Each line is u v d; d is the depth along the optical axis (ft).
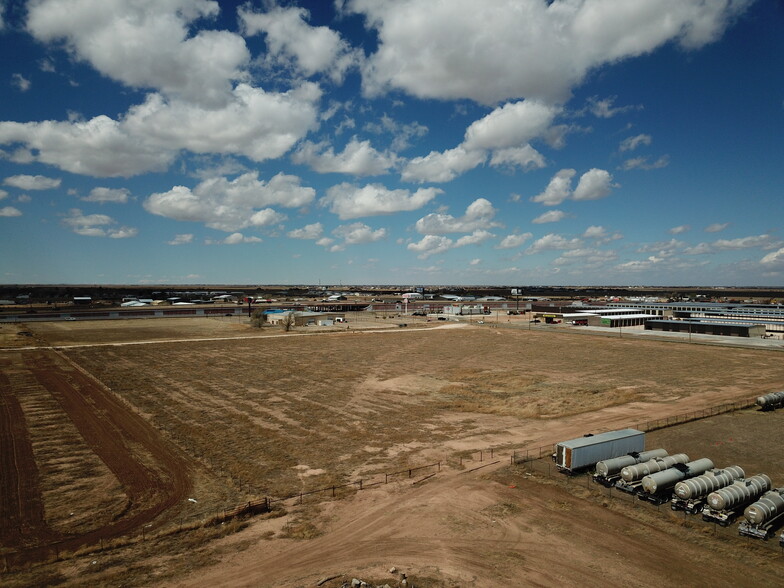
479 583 74.38
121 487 109.81
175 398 192.95
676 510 99.66
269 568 78.38
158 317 582.35
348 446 139.85
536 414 173.58
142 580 74.28
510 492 108.58
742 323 412.36
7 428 151.94
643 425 160.04
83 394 196.65
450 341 382.22
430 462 127.44
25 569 76.74
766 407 178.50
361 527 92.79
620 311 567.59
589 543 86.28
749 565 78.64
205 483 112.78
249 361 284.82
